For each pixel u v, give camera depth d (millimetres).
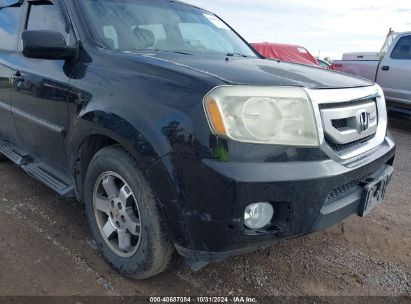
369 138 2645
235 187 1861
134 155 2139
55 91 2789
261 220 2016
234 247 1987
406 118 8961
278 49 11781
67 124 2721
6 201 3453
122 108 2211
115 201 2453
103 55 2566
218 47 3453
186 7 3738
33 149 3398
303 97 2057
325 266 2740
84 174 2742
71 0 2916
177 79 2102
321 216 2105
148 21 3166
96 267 2568
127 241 2428
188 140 1936
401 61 7652
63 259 2631
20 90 3275
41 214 3248
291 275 2617
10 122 3650
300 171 1991
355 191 2402
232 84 1981
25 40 2498
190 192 1958
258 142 1940
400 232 3297
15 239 2844
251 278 2559
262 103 1964
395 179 4699
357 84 2604
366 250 2984
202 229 1975
